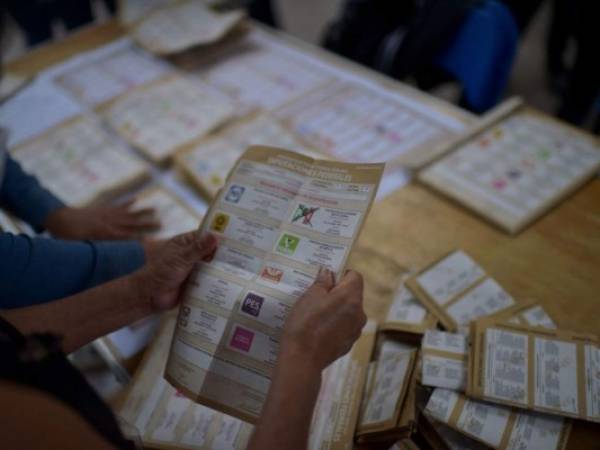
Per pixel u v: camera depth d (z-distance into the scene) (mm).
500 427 525
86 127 1146
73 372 354
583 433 526
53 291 645
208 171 957
